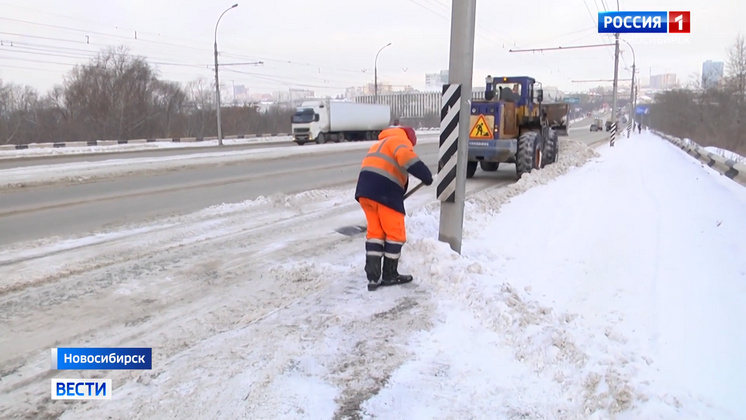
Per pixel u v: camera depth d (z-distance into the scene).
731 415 2.96
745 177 12.18
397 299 4.62
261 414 2.91
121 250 6.59
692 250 6.50
